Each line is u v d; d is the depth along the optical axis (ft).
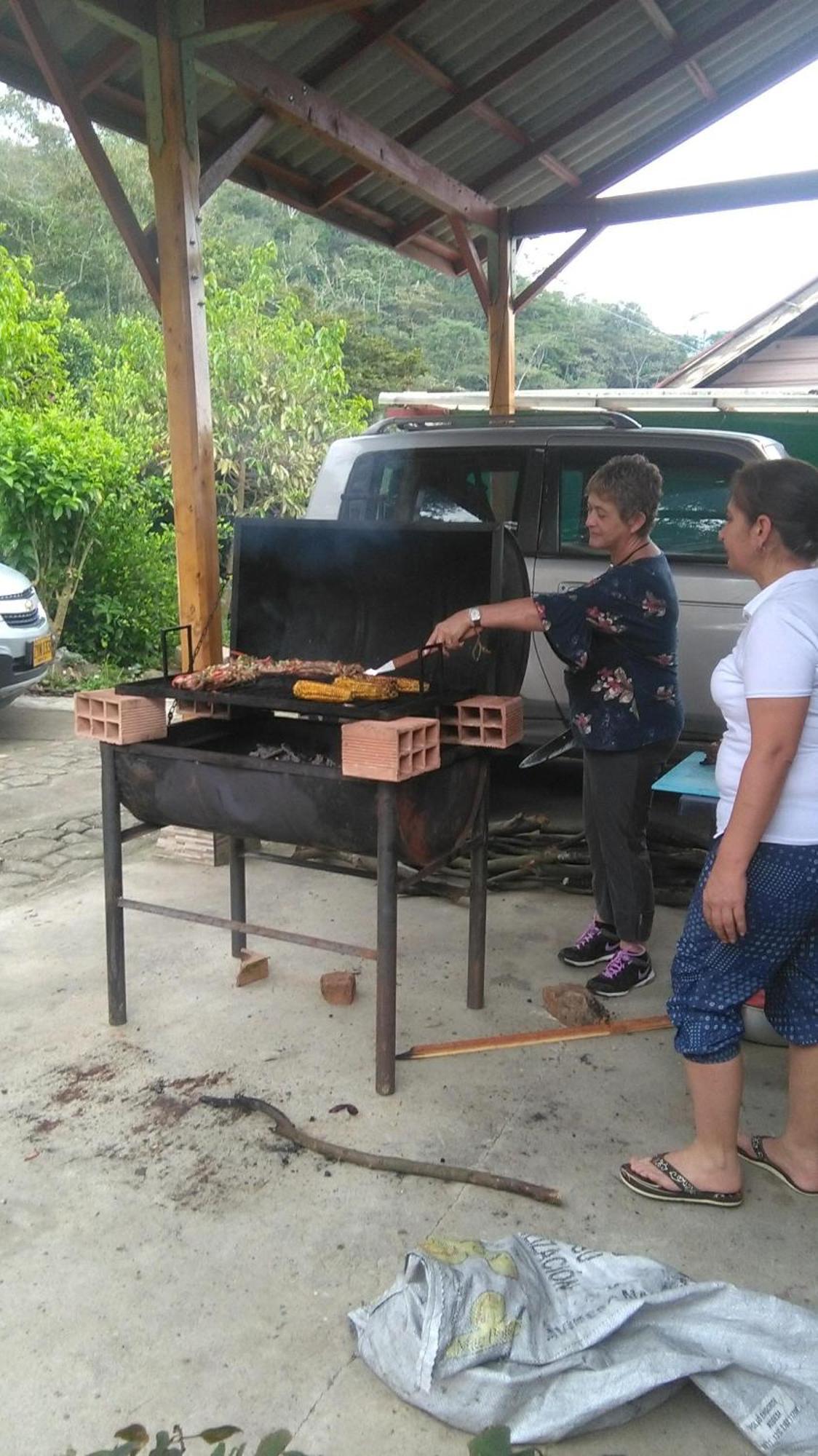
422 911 13.41
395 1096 9.12
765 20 20.25
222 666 10.51
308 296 86.12
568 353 131.23
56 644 30.25
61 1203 7.70
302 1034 10.19
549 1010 10.69
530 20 18.08
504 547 9.77
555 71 20.01
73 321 69.00
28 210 87.25
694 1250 7.20
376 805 8.76
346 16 16.43
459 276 27.14
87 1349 6.34
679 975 7.50
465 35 17.98
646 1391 5.65
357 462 18.15
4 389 34.68
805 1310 6.04
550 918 13.26
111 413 44.11
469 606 10.51
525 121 21.63
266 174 20.53
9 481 28.04
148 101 13.56
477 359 110.52
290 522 10.93
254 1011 10.66
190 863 15.08
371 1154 8.25
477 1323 5.90
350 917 13.16
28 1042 10.03
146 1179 7.98
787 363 40.55
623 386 134.62
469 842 10.29
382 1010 9.01
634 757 10.50
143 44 13.37
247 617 11.45
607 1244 7.25
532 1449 5.50
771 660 6.46
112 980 10.25
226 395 41.42
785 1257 7.13
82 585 31.48
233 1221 7.50
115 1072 9.50
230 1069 9.57
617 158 23.97
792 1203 7.73
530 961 12.00
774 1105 9.09
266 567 11.41
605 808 10.74
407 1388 5.84
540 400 28.94
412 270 116.37
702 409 27.68
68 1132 8.58
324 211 22.27
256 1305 6.70
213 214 100.48
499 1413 5.69
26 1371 6.18
